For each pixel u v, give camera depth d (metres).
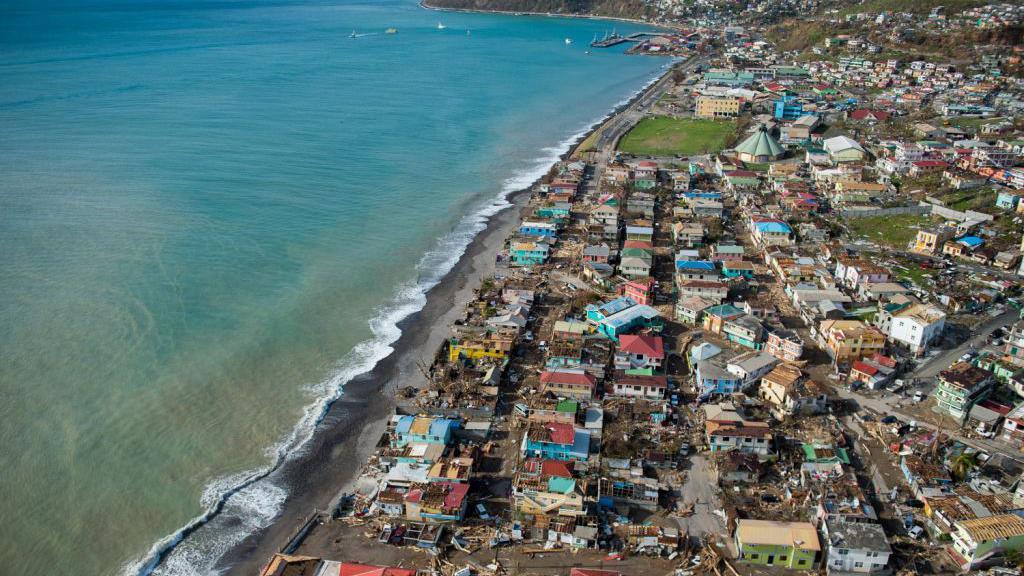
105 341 113.56
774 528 73.81
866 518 74.88
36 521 80.31
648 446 89.88
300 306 127.38
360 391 103.62
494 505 80.94
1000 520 73.00
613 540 75.88
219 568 74.25
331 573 69.38
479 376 105.69
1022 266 134.25
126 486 85.31
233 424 96.31
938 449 87.62
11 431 93.31
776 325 118.06
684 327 120.19
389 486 82.00
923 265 140.00
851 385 100.94
